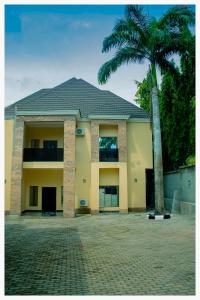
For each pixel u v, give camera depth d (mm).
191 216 18234
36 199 23172
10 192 21516
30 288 6562
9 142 22172
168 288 6449
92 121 22547
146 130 23297
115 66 19016
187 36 18938
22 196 21688
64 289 6484
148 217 18172
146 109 29875
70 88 25719
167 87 25484
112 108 23188
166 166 27422
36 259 9148
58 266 8344
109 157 22688
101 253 9828
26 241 12016
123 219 18531
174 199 21250
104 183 22875
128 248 10477
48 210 23047
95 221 18000
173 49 18953
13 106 23719
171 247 10484
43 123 22188
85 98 24969
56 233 13906
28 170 23328
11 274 7621
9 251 10266
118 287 6566
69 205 20438
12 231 14625
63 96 25094
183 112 23312
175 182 22500
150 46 18703
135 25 18828
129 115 22500
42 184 23219
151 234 13039
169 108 25391
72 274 7574
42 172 23328
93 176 22016
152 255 9406
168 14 18750
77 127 22969
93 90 25609
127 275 7410
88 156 22656
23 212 22188
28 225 16688
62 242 11750
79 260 8977
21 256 9555
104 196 22812
